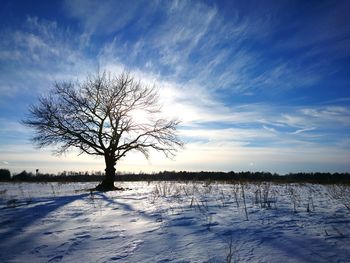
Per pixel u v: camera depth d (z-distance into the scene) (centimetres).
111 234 674
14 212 1055
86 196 1567
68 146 2459
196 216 830
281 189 1825
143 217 859
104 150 2455
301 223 703
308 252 490
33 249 589
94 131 2455
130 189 2202
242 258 477
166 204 1109
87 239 641
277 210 898
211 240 584
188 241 586
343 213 834
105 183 2423
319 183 2577
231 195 1380
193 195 1402
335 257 464
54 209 1091
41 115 2419
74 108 2434
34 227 793
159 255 516
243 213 855
